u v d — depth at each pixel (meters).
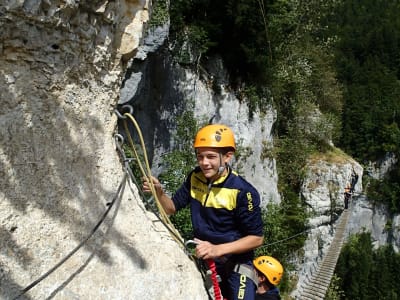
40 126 2.15
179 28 11.69
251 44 13.86
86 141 2.37
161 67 10.81
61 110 2.26
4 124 2.01
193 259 2.69
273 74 16.77
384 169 39.22
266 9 13.59
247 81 15.49
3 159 1.99
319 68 24.97
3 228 1.92
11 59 2.05
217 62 14.00
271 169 17.19
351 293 33.72
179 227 8.38
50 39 2.16
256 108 16.06
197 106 12.81
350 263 34.28
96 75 2.49
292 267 17.34
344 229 20.28
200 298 2.46
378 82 44.62
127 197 2.54
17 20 1.99
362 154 39.72
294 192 20.17
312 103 22.72
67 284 2.03
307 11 19.62
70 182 2.23
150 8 2.76
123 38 2.62
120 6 2.52
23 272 1.93
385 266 36.31
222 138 2.56
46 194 2.12
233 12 12.65
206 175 2.55
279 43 15.84
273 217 14.64
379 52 51.97
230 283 2.63
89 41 2.36
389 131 39.16
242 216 2.51
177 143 11.07
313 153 22.50
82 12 2.27
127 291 2.19
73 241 2.14
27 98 2.11
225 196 2.53
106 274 2.17
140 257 2.33
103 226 2.29
